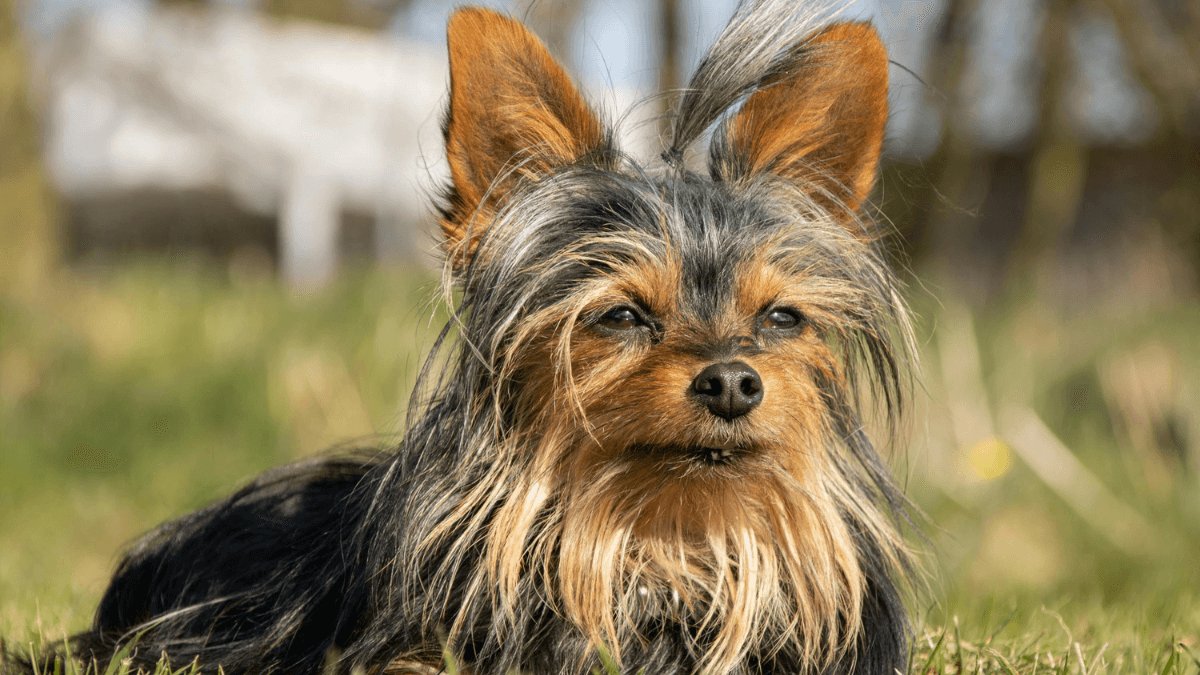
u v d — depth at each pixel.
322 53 20.20
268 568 4.22
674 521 3.95
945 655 4.31
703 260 3.81
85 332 11.45
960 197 13.11
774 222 4.01
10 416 10.27
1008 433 9.96
